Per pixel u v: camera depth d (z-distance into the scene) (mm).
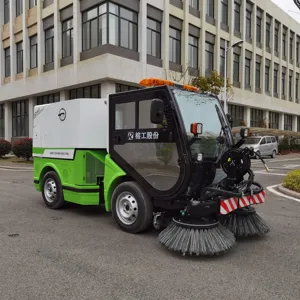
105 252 4789
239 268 4262
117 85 22328
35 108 8086
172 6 25203
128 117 5684
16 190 10492
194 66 28031
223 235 4672
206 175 5121
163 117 5074
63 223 6398
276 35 41531
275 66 41562
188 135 4996
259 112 40125
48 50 26406
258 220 5520
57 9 24531
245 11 34438
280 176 15148
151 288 3674
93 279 3889
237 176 5043
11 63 30344
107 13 20875
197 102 5453
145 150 5406
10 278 3904
